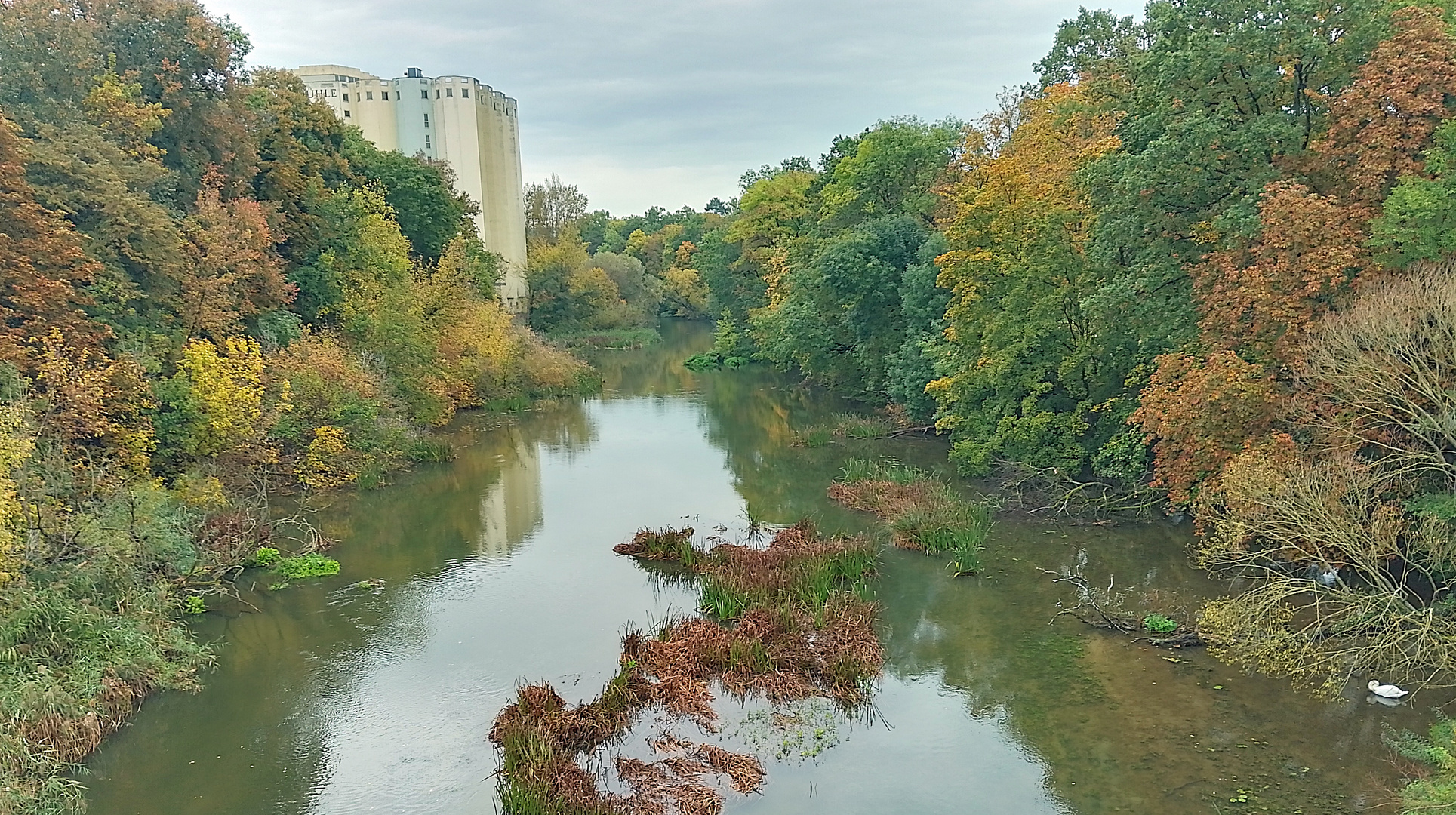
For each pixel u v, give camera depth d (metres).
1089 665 17.00
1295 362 17.03
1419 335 15.29
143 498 19.83
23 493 16.95
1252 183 19.55
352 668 17.59
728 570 21.25
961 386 30.69
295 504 29.03
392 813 13.03
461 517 27.94
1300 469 16.16
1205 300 20.09
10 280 20.33
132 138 29.39
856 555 22.03
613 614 20.08
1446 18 19.50
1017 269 28.66
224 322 28.34
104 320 23.52
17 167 20.77
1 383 18.55
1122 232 22.23
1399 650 15.23
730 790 13.37
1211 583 20.62
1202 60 20.28
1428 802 10.76
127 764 14.30
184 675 16.81
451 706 16.08
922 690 16.39
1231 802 12.65
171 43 33.34
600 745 14.64
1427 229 15.87
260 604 20.75
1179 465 20.05
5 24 26.92
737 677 16.73
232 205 32.66
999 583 21.22
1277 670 15.80
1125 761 13.79
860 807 12.95
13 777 12.30
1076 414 28.11
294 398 30.11
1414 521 16.41
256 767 14.21
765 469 33.91
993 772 13.77
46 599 15.46
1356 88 18.31
